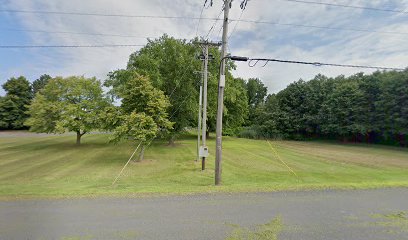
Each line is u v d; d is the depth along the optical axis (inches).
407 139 1451.8
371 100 1569.9
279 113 2209.6
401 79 1312.7
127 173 591.8
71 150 1026.7
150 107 752.3
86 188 315.9
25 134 1971.0
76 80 1130.7
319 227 188.1
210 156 914.7
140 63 1100.5
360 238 171.2
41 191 279.0
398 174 584.4
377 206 239.6
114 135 748.0
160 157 856.9
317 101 2068.2
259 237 169.2
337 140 1978.3
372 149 1336.1
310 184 323.3
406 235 177.0
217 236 169.5
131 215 204.1
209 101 1264.8
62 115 1090.1
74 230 175.3
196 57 979.9
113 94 1166.3
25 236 165.6
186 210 217.5
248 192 276.5
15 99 2459.4
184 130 1248.8
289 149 1291.8
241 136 2265.0
